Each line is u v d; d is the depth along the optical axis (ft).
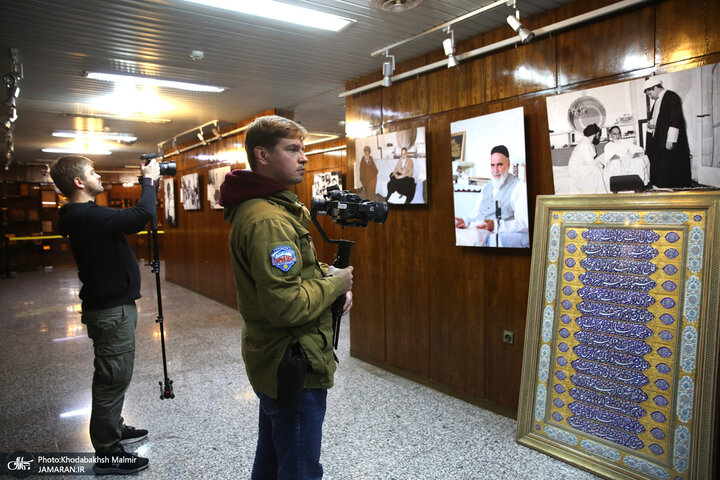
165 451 8.57
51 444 8.88
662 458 6.77
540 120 9.13
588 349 7.77
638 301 7.26
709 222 6.63
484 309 10.37
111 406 7.64
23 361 14.02
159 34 10.17
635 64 7.70
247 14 9.15
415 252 12.05
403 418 9.89
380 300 13.23
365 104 13.57
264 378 4.58
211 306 22.43
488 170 9.82
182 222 28.35
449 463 8.04
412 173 11.73
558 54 8.78
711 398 6.38
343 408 10.43
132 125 21.50
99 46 10.89
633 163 7.56
